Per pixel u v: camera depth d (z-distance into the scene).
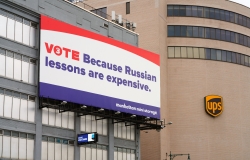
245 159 77.94
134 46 51.34
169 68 76.06
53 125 40.44
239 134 78.19
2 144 35.09
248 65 83.31
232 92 79.12
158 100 53.34
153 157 69.75
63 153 40.94
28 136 37.66
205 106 75.25
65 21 43.53
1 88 35.94
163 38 75.38
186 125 74.12
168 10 78.12
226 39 80.56
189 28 78.00
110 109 46.00
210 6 79.88
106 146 46.78
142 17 75.50
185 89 75.44
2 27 36.91
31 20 39.84
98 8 80.94
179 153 72.81
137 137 51.69
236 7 83.12
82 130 43.78
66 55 41.94
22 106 37.56
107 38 47.53
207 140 74.38
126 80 49.03
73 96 41.84
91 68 44.59
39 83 38.75
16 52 37.84
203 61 77.31
